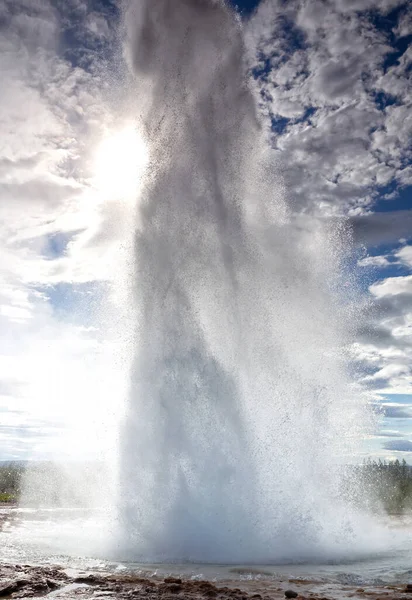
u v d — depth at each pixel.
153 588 10.09
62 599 9.28
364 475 21.05
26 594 9.65
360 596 9.84
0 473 50.66
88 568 12.32
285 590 10.41
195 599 9.38
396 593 10.11
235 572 12.13
